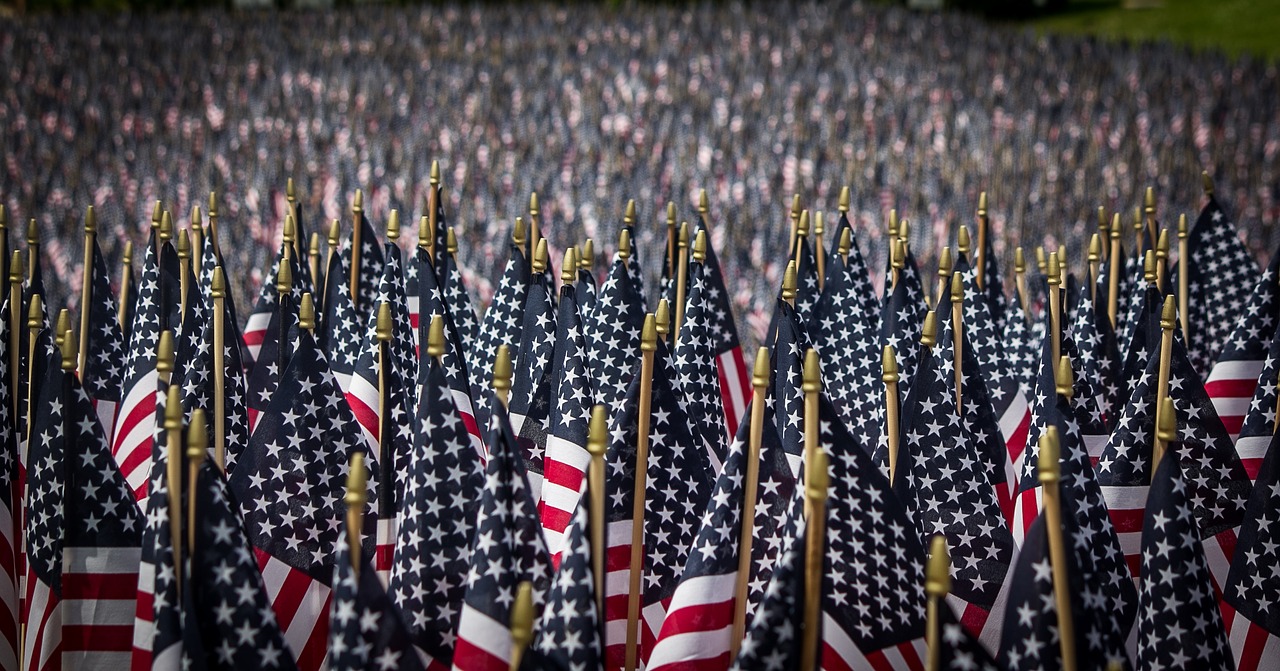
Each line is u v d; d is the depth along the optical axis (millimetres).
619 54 24656
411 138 17438
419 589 4719
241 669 4328
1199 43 36469
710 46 25766
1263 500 5199
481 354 6672
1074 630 4293
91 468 4898
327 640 5219
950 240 12633
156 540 4391
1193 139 18656
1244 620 5262
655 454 5188
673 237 7195
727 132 17844
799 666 4172
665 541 5234
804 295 6797
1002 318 7609
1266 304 6477
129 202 14570
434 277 6230
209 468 4316
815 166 15242
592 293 6617
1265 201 15086
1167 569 4672
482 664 4375
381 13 30875
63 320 4965
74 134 17953
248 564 4348
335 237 6555
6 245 6910
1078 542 4418
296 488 5164
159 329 6145
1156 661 4742
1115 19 40656
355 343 6355
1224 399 6586
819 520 4090
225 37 26969
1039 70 23469
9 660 5227
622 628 5145
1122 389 6445
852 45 25922
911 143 17844
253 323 6691
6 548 5258
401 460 5375
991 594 5305
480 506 4672
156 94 21031
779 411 5559
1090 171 15820
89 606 4941
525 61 24641
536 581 4586
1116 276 7316
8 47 24703
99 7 34438
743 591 4711
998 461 5758
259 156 16453
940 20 30172
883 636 4738
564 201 14250
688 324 5898
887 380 5129
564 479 5293
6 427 5328
